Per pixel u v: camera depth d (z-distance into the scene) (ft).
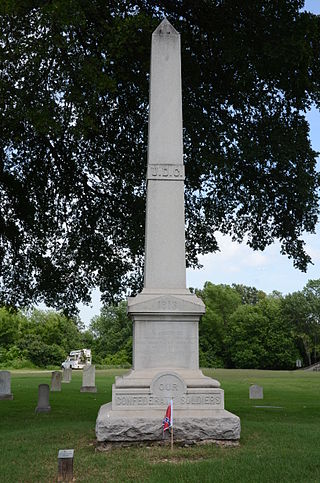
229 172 46.09
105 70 45.70
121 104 52.24
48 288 61.36
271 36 43.14
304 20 42.60
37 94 39.50
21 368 222.69
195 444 26.32
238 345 244.22
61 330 263.29
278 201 51.72
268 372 154.71
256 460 22.58
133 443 26.03
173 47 36.78
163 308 30.48
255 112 49.55
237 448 25.70
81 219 61.26
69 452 20.45
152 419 26.40
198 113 46.26
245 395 75.92
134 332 30.50
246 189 53.16
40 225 60.39
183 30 48.08
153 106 35.27
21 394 75.77
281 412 51.88
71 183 58.75
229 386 94.63
